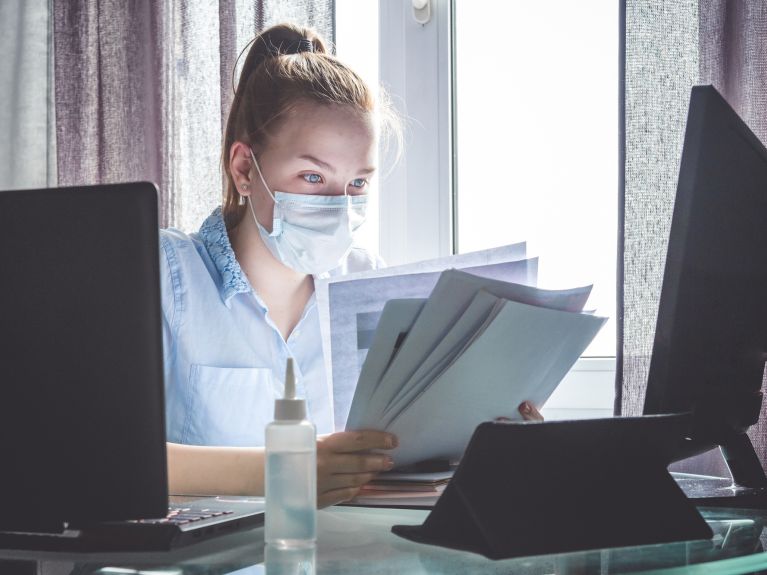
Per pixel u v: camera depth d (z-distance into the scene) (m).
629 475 0.81
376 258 1.76
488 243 2.07
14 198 0.74
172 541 0.76
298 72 1.48
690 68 1.76
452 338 0.95
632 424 0.79
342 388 1.15
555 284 2.01
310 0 1.95
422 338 0.95
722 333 0.99
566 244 2.01
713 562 0.73
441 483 1.01
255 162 1.50
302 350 1.57
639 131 1.75
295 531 0.78
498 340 0.94
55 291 0.74
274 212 1.47
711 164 0.92
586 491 0.78
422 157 2.09
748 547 0.79
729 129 0.94
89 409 0.74
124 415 0.74
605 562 0.73
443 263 1.14
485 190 2.07
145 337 0.74
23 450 0.75
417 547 0.80
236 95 1.59
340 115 1.45
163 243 1.51
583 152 2.00
